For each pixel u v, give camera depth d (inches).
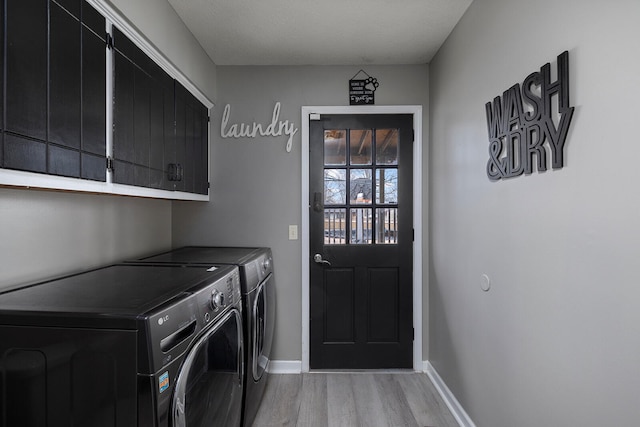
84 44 48.2
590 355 41.4
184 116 84.7
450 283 87.2
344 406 87.1
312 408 86.2
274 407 86.6
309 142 106.9
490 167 65.5
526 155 53.9
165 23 72.0
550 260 48.8
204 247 103.2
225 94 106.0
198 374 46.9
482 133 69.5
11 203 50.1
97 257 69.2
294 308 106.4
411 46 94.2
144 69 64.9
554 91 46.9
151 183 67.7
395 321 106.9
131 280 53.9
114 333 36.8
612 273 38.3
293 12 78.0
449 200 88.0
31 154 39.4
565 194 45.5
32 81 39.4
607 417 39.1
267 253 95.9
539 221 51.2
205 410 49.6
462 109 79.6
